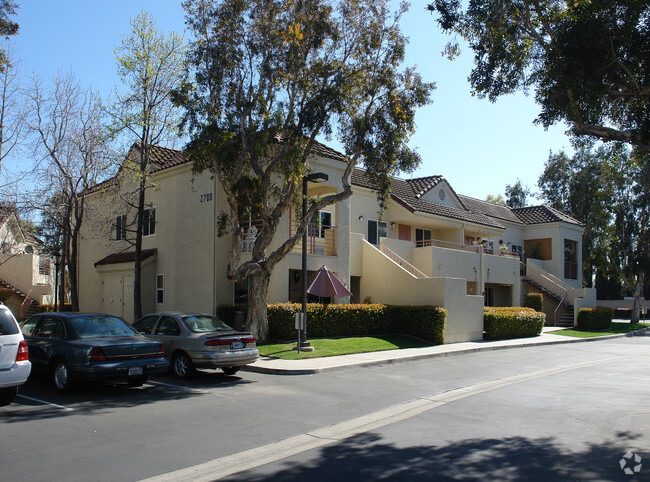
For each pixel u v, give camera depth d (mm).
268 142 16625
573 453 6602
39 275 34281
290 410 9188
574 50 9523
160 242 23031
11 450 6594
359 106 17250
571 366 15844
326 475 5766
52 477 5633
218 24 15969
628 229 39062
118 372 10141
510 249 37438
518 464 6141
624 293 57562
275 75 15992
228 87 16281
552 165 49312
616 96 10648
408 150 17094
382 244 25375
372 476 5727
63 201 21141
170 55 19688
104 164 20203
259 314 17328
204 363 12031
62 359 10398
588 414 8945
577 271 39344
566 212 47688
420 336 20828
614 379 13125
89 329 10844
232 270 16672
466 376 13539
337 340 18766
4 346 8641
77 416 8461
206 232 20484
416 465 6117
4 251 29062
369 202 26766
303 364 14438
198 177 21109
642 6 9484
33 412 8742
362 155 17109
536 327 25766
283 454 6605
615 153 13164
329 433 7719
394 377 13250
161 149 24297
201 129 16016
